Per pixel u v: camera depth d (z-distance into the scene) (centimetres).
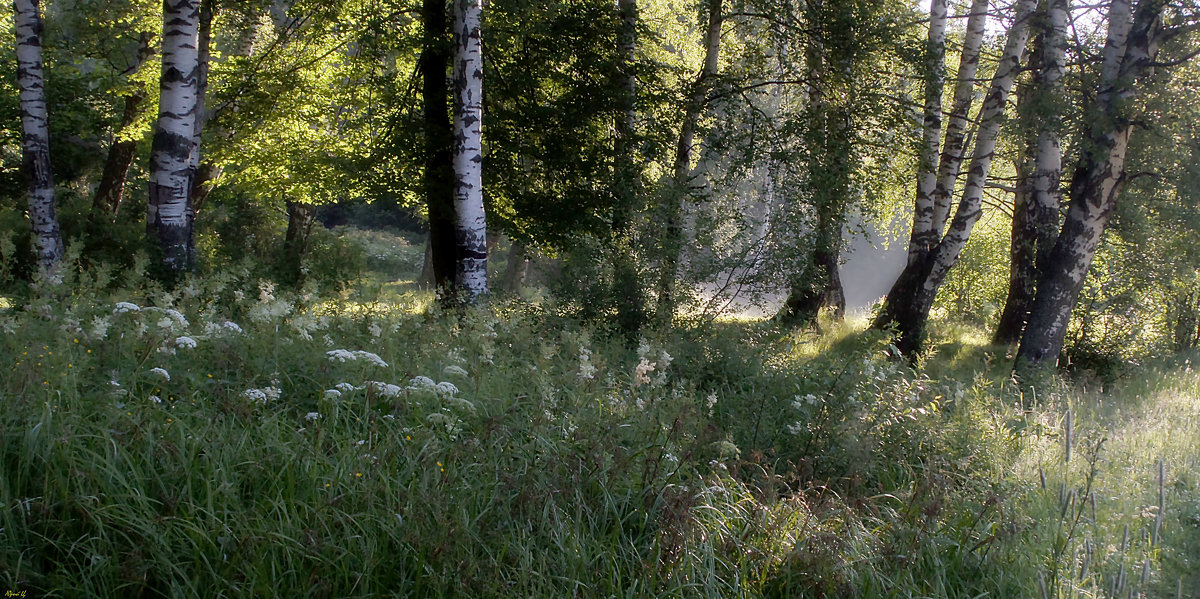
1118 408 966
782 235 1212
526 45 1529
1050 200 1395
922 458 642
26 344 510
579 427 523
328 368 554
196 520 383
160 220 1060
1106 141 1165
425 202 1611
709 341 916
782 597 427
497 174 1529
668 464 507
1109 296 1350
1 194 2097
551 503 435
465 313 895
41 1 1859
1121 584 436
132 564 350
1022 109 1238
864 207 1429
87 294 722
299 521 392
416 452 464
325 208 3969
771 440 634
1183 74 1216
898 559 456
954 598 451
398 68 1673
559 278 1159
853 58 1432
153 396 476
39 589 342
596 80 1526
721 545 452
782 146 1429
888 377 761
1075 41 1338
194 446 421
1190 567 496
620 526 438
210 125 1675
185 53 1063
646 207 1213
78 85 2052
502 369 646
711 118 1540
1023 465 650
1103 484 614
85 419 430
